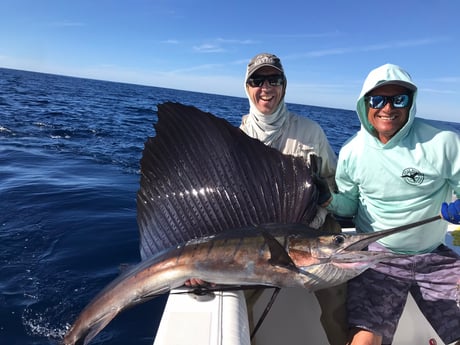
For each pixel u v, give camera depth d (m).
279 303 2.12
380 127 1.85
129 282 1.63
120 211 4.82
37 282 3.11
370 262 1.47
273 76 2.13
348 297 1.90
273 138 2.26
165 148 1.74
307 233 1.56
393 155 1.85
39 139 10.82
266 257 1.51
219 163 1.71
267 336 2.02
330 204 2.08
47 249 3.67
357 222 2.13
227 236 1.60
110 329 2.58
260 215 1.67
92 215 4.59
